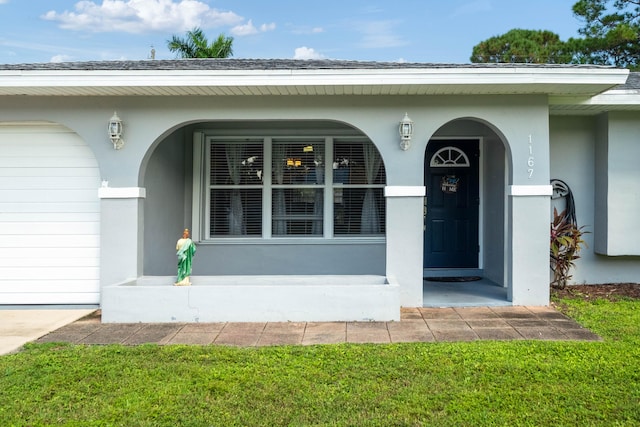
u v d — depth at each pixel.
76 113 6.53
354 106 6.50
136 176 6.55
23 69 6.00
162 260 7.67
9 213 6.87
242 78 5.92
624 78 5.84
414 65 6.52
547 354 4.59
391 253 6.54
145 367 4.37
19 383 4.02
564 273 7.66
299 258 8.67
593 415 3.39
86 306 6.84
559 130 7.86
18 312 6.60
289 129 8.66
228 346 5.01
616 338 5.12
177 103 6.52
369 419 3.38
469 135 8.60
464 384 3.93
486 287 7.71
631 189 7.44
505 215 7.63
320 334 5.42
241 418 3.42
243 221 8.77
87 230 6.86
